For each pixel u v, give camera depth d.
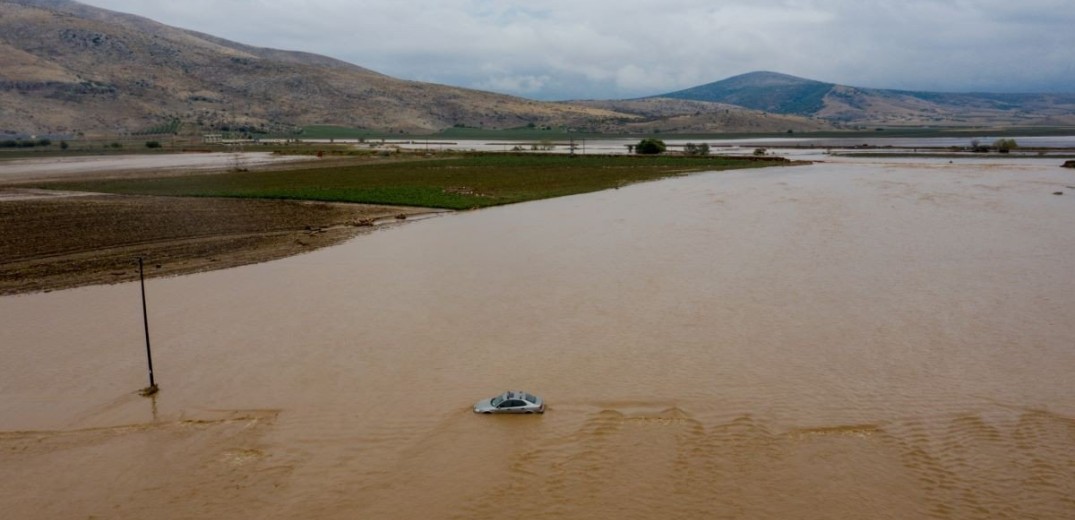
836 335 37.56
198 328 39.97
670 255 56.94
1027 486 23.69
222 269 53.97
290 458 26.39
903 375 32.38
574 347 36.38
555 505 23.25
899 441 26.59
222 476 25.39
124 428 28.80
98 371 34.09
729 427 27.80
